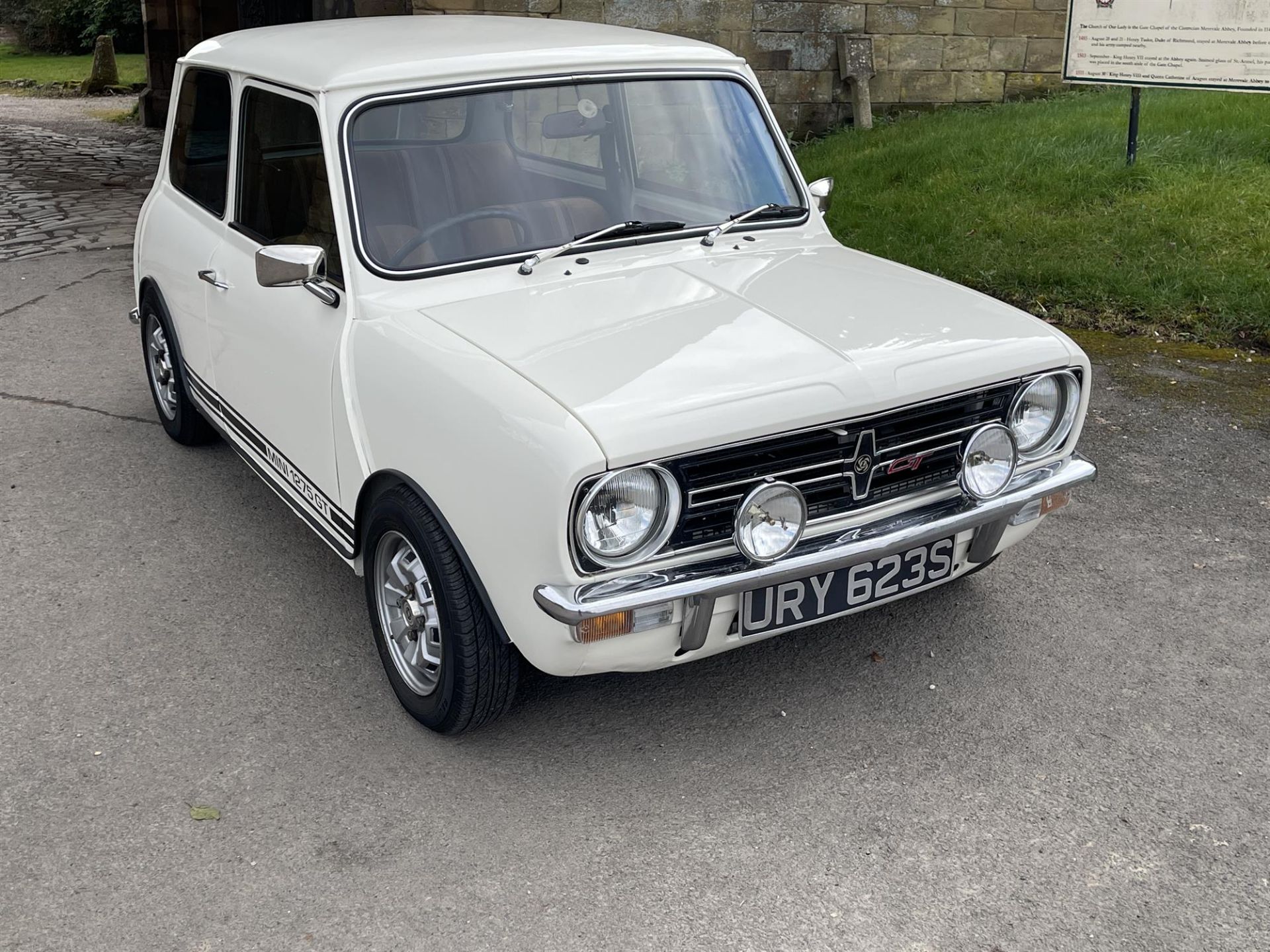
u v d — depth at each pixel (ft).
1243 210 27.22
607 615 9.46
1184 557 15.24
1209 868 9.83
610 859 9.96
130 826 10.32
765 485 9.64
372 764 11.21
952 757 11.30
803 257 13.21
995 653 13.05
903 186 31.96
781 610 10.42
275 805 10.62
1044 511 11.94
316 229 12.26
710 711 12.04
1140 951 8.96
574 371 9.91
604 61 13.37
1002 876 9.75
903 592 11.16
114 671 12.73
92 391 21.49
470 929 9.20
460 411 9.93
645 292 11.68
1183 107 36.40
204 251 15.24
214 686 12.50
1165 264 25.11
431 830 10.31
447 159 12.26
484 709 11.02
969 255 26.35
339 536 12.51
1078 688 12.42
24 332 25.00
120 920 9.27
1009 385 11.24
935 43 44.11
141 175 45.73
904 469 10.79
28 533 15.92
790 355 10.34
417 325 11.13
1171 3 27.66
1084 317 24.08
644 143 13.50
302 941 9.06
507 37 13.62
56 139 54.75
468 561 10.20
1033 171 31.17
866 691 12.37
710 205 13.75
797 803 10.67
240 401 14.64
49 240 33.81
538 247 12.39
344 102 12.01
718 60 14.30
